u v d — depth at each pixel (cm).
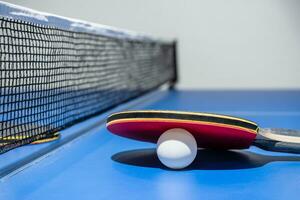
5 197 58
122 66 161
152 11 227
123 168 67
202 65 225
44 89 93
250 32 219
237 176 64
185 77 228
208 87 226
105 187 60
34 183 62
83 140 85
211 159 71
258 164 69
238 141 67
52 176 65
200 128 63
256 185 61
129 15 229
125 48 165
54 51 98
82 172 66
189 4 223
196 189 59
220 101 157
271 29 217
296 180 63
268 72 220
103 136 88
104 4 231
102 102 122
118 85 155
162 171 66
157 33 227
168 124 62
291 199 57
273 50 218
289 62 217
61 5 235
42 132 78
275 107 136
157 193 58
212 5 221
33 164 70
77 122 89
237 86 223
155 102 154
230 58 222
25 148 79
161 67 201
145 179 63
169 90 215
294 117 111
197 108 135
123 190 59
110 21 231
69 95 115
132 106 140
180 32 225
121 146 80
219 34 221
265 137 67
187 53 226
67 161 71
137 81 171
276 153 75
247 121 63
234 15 219
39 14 77
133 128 65
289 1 213
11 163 70
